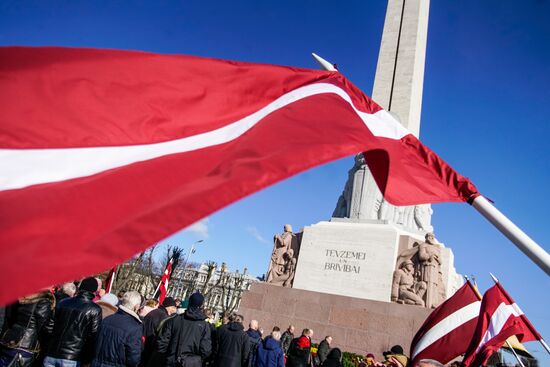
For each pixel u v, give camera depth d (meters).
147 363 8.88
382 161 4.10
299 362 12.30
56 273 1.82
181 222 2.25
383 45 28.52
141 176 3.09
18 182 2.81
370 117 5.03
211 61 4.20
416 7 28.83
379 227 20.12
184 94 3.93
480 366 7.50
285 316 19.61
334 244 20.61
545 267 3.61
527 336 7.80
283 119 4.02
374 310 18.11
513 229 3.98
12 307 6.86
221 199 2.50
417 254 18.89
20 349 6.61
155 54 3.94
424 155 4.92
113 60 3.73
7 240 2.06
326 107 4.41
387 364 8.42
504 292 8.02
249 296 20.78
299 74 4.62
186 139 3.71
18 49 3.38
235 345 9.99
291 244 22.17
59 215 2.41
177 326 8.57
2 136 3.08
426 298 17.86
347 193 23.00
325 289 19.81
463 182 4.60
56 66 3.45
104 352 7.03
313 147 3.46
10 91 3.23
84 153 3.22
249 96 4.22
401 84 26.88
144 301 11.21
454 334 8.25
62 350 6.89
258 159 3.04
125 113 3.58
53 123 3.29
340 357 11.90
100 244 2.01
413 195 4.75
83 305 7.10
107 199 2.75
